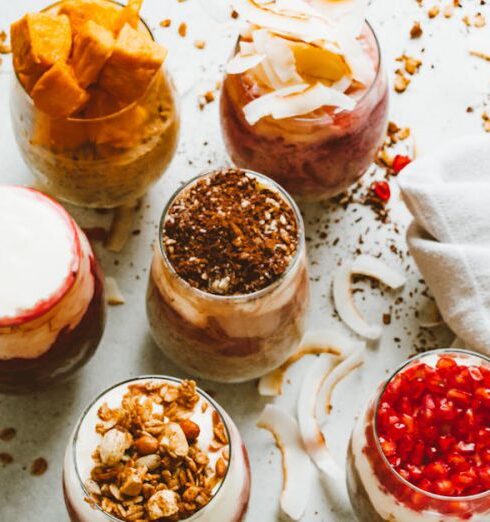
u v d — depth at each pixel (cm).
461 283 61
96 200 63
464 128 68
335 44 59
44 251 56
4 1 70
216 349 58
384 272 65
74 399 62
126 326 64
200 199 58
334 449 62
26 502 60
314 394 62
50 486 61
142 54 56
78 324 58
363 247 65
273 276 56
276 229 57
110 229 66
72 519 57
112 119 58
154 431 55
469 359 57
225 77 61
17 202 57
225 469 54
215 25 70
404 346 63
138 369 63
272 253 56
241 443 58
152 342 64
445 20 70
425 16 70
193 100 68
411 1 70
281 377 63
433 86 69
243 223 57
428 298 64
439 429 57
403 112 68
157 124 60
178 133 63
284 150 61
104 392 56
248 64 59
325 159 61
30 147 60
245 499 57
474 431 57
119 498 54
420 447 56
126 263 65
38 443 61
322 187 63
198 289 56
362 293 65
